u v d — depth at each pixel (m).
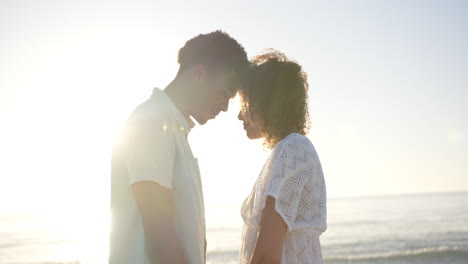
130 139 1.77
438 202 141.75
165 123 1.84
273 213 1.80
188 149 1.99
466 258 28.42
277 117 2.11
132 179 1.73
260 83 2.14
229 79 2.15
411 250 32.62
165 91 2.12
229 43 2.15
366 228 55.22
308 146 1.98
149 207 1.70
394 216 77.06
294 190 1.86
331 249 36.38
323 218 1.99
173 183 1.88
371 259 29.97
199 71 2.11
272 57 2.34
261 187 1.93
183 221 1.86
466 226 51.00
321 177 2.02
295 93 2.12
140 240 1.83
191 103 2.13
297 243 1.91
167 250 1.69
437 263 27.52
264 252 1.76
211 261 32.31
